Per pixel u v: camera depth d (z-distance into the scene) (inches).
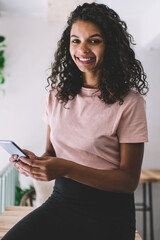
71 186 39.1
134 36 127.9
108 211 37.2
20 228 37.8
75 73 43.6
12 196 112.2
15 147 34.6
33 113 127.7
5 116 127.3
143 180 109.3
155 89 130.0
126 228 37.4
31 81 127.2
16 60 126.6
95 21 37.9
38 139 128.2
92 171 35.2
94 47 38.3
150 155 131.1
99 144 38.6
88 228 37.1
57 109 43.0
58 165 34.0
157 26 101.9
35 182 82.5
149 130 130.7
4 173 94.6
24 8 121.5
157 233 134.0
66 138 40.8
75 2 100.0
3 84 126.8
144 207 124.8
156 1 104.4
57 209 39.2
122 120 38.0
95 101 39.6
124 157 37.6
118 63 39.8
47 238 37.3
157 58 129.3
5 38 125.8
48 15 115.6
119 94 38.0
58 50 47.0
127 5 110.8
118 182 35.5
